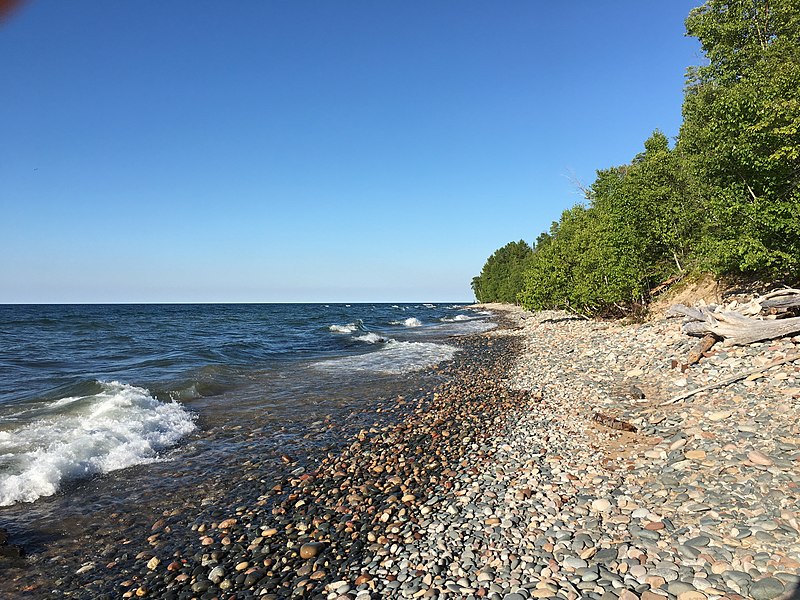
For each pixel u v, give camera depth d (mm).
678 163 29375
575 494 7664
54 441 10773
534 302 37094
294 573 6262
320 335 44031
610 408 11984
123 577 6305
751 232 16469
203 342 36281
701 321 15297
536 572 5777
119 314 99375
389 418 13562
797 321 12227
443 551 6430
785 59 23688
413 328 55438
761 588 4914
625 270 27766
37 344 33469
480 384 17828
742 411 9398
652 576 5391
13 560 6676
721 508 6441
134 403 14180
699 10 29984
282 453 10828
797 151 14641
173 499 8531
